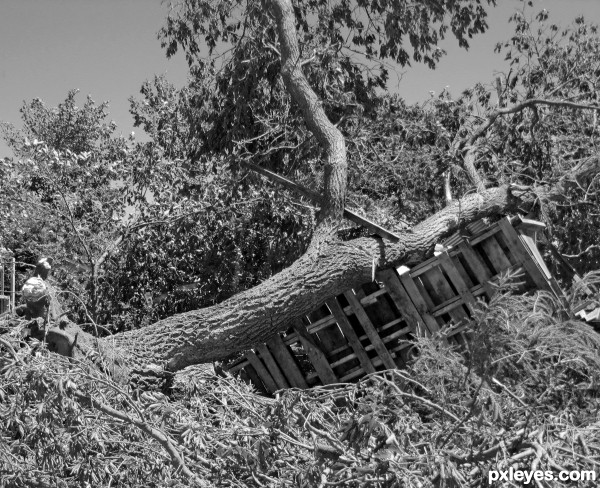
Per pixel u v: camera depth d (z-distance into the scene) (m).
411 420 3.51
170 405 4.24
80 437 4.12
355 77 11.35
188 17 11.15
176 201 11.22
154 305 11.36
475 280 7.23
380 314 7.62
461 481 3.15
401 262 7.82
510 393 3.26
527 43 12.23
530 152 11.23
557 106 11.59
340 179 8.55
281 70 9.84
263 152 10.64
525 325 3.20
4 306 9.85
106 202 11.34
